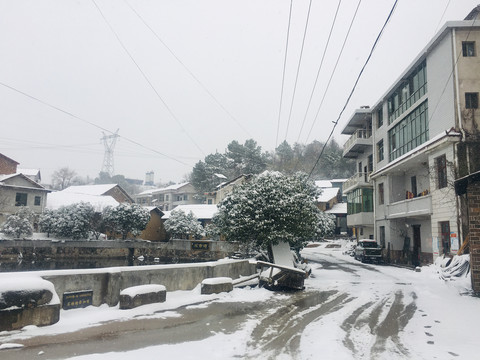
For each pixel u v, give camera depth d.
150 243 39.53
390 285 14.19
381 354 5.56
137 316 7.54
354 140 34.72
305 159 83.69
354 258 31.69
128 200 65.31
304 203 15.50
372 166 33.09
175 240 38.75
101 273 8.15
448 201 18.62
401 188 27.36
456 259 15.87
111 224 41.62
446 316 8.42
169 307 8.59
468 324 7.64
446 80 19.66
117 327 6.61
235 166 73.75
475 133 18.27
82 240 39.25
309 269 17.17
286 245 15.08
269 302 9.88
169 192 77.06
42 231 39.56
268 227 14.51
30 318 6.25
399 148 26.34
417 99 23.52
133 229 41.22
